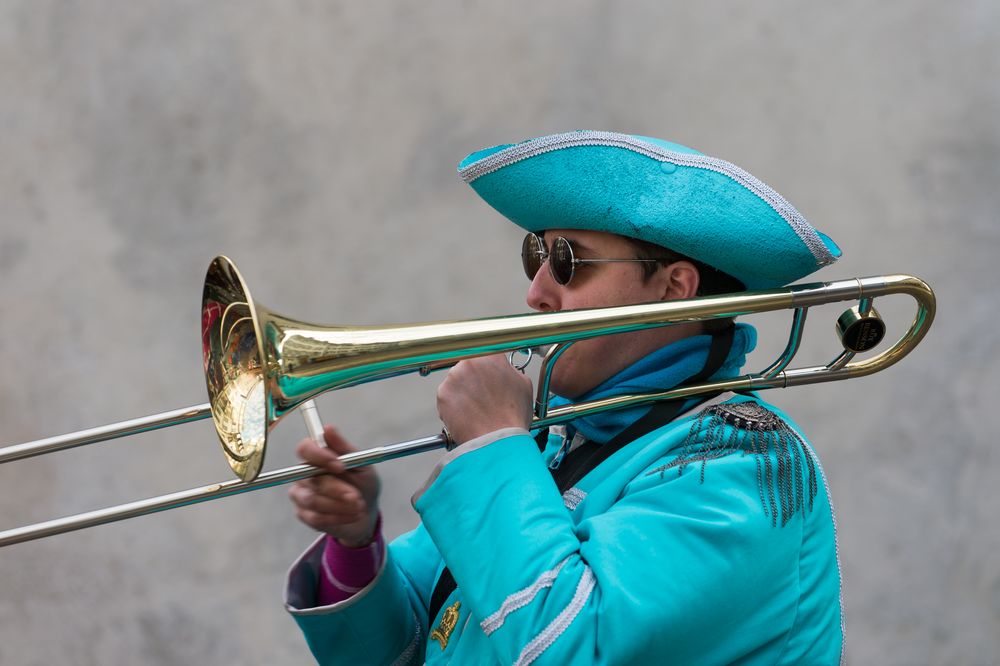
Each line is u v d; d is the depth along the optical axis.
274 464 8.45
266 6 8.74
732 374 3.06
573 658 2.41
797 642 2.62
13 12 8.84
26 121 8.83
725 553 2.50
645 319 2.68
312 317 8.58
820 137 8.34
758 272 2.88
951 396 8.18
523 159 2.92
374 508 3.10
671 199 2.83
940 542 8.09
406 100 8.66
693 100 8.41
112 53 8.80
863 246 8.27
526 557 2.50
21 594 8.45
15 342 8.71
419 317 8.57
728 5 8.41
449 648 2.91
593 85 8.50
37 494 8.52
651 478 2.68
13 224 8.80
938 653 7.98
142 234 8.73
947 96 8.29
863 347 2.91
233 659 8.35
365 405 8.45
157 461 8.55
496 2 8.59
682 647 2.45
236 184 8.70
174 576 8.44
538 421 2.83
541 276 3.10
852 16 8.34
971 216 8.27
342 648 3.25
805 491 2.69
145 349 8.70
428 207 8.63
